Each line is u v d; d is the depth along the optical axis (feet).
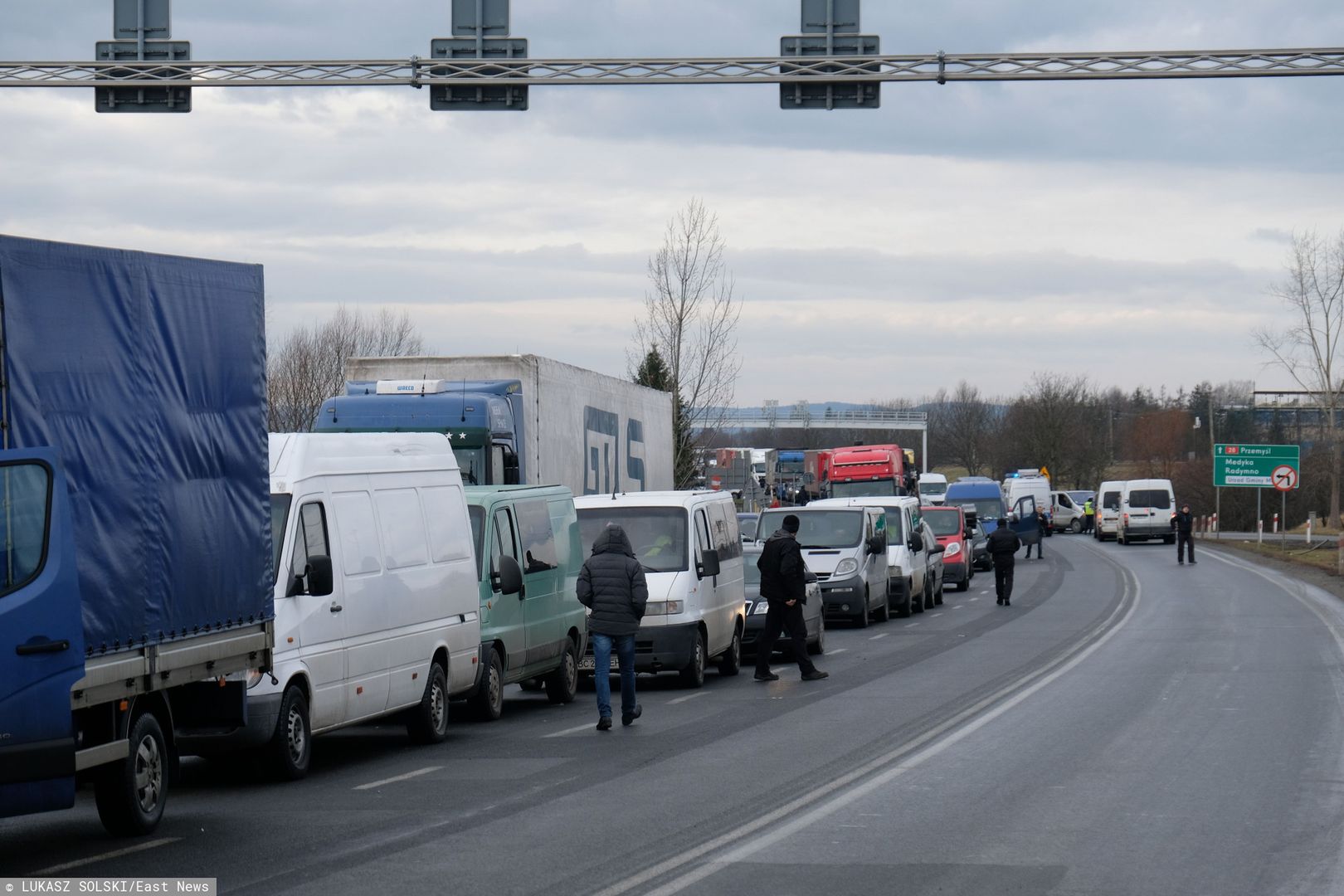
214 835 45.52
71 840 44.98
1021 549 312.71
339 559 60.34
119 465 43.06
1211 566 238.07
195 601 46.44
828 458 264.31
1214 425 418.10
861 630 137.08
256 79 74.43
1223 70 74.90
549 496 86.69
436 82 74.23
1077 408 573.33
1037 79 75.10
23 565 38.96
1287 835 43.14
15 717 38.06
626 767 58.29
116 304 43.55
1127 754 58.80
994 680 87.97
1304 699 76.23
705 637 93.04
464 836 44.50
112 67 73.92
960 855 40.88
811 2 74.59
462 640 71.05
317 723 57.98
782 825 45.29
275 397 262.26
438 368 116.06
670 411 167.12
